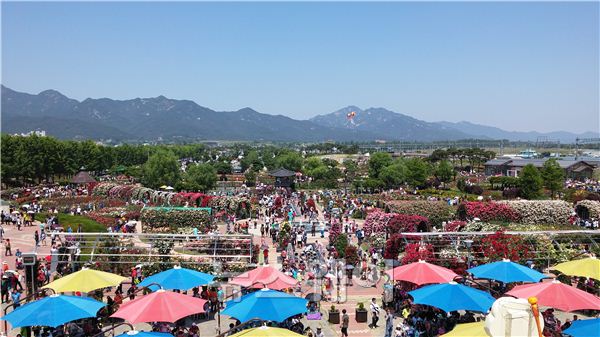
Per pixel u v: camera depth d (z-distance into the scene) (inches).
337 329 1310.3
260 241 2522.1
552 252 1683.1
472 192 4803.2
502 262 1357.0
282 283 1301.7
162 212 2699.3
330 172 6328.7
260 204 3767.2
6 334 1204.5
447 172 5649.6
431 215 2664.9
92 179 4628.4
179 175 4845.0
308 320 1376.7
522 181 4133.9
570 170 5792.3
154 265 1675.7
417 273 1296.8
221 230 2837.1
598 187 4817.9
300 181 6235.2
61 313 1003.9
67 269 1663.4
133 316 1010.1
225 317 1375.5
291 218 2994.6
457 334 767.1
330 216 3061.0
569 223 2620.6
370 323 1355.8
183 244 1801.2
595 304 1063.6
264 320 1026.7
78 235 1774.1
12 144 5029.5
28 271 1403.8
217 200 3287.4
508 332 447.5
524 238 1710.1
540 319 422.0
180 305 1052.5
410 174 5246.1
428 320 1229.7
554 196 4284.0
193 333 1112.2
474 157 7632.9
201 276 1353.3
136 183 5442.9
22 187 4901.6
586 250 1710.1
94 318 1206.9
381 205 3587.6
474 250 1688.0
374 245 2207.2
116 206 3501.5
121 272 1721.2
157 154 5078.7
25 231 2704.2
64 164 5556.1
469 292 1120.8
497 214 2554.1
